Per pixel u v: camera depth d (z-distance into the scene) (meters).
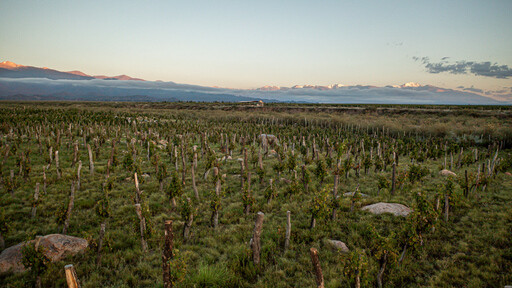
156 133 37.72
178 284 7.20
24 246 6.78
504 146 34.50
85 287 7.16
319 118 66.00
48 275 7.38
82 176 17.70
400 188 16.98
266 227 11.38
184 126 49.19
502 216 11.63
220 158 27.09
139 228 9.20
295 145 35.25
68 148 25.92
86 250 8.72
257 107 100.44
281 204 14.21
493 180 17.92
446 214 11.55
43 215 11.67
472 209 12.73
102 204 9.80
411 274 8.01
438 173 21.16
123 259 8.59
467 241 9.79
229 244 9.98
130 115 65.94
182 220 12.09
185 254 8.17
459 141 36.94
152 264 8.54
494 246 9.33
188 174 20.05
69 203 9.93
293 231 10.87
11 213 11.42
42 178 16.14
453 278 7.68
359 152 32.16
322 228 11.24
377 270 7.99
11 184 12.86
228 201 14.72
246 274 8.06
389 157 24.06
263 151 31.62
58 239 8.77
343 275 7.68
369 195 15.95
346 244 10.09
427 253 9.19
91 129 33.84
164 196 14.76
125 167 19.16
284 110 91.12
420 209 9.29
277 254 9.41
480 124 47.19
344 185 18.17
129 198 14.23
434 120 57.56
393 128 49.25
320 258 8.91
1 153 20.84
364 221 11.61
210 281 7.37
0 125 32.41
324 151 34.22
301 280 7.77
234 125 56.75
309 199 15.05
